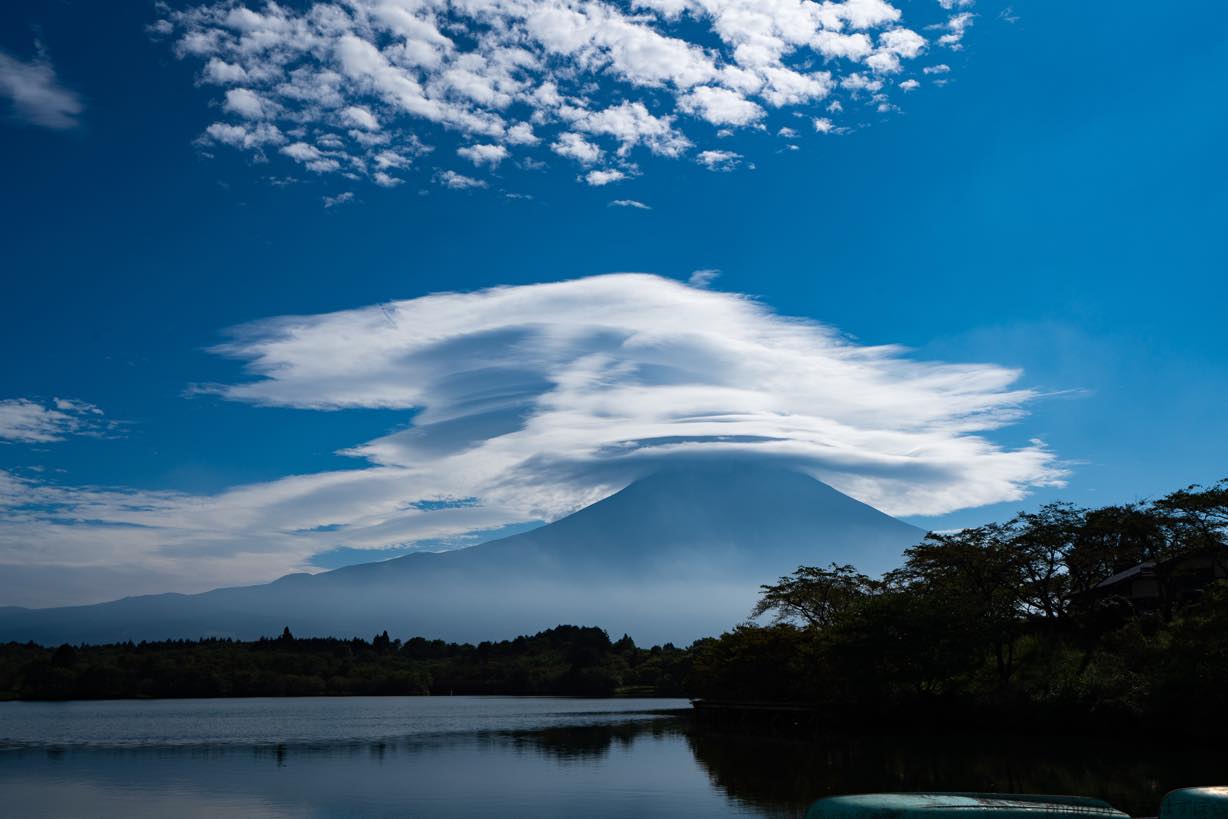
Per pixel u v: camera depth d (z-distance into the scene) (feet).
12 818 115.96
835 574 303.68
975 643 219.20
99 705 536.01
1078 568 230.48
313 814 118.11
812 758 180.04
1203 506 206.49
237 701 620.49
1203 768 147.23
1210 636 166.09
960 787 132.16
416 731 280.92
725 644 327.47
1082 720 196.44
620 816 114.62
